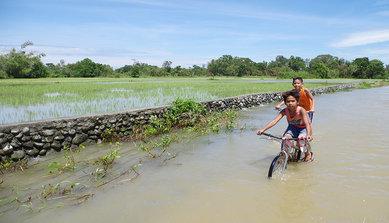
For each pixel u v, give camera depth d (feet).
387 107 65.98
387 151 30.04
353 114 55.11
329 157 28.22
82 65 232.32
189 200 19.92
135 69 235.40
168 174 24.58
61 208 19.22
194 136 37.60
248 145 33.09
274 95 81.05
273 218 17.47
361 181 22.54
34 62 167.22
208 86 102.63
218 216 17.84
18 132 28.76
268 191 21.01
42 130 30.50
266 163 27.02
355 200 19.51
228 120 47.24
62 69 234.99
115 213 18.45
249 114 57.06
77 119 33.45
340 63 306.76
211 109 54.29
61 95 68.03
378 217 17.46
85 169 26.07
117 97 65.26
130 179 23.62
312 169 25.11
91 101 57.93
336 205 18.89
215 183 22.59
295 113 25.03
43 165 27.61
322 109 62.64
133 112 39.40
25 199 20.56
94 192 21.43
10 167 26.86
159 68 264.72
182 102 45.16
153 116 41.45
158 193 21.07
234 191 21.12
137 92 77.46
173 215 18.06
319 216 17.61
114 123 36.99
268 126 25.02
